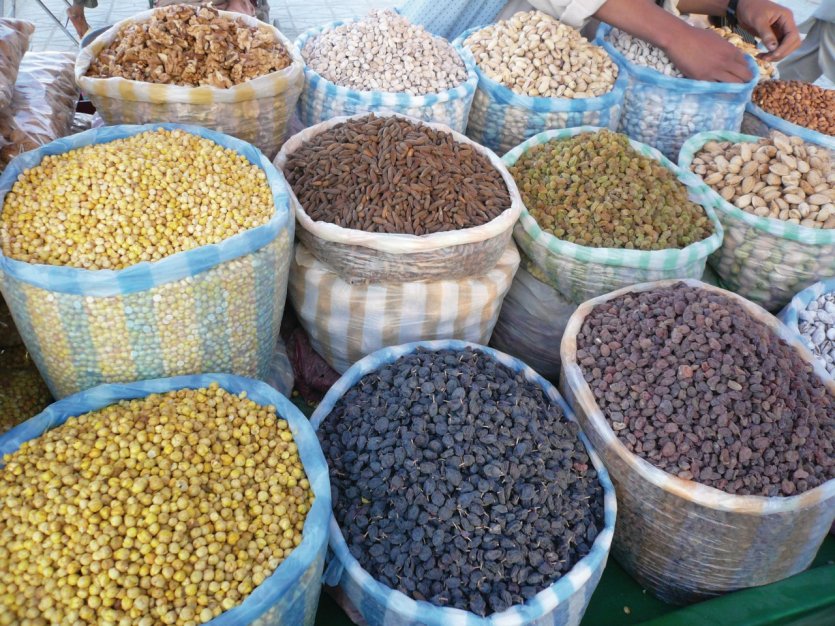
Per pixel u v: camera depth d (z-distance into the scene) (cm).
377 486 171
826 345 231
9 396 204
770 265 254
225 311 177
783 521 173
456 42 307
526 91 277
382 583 158
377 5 688
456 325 225
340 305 218
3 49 209
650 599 202
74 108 251
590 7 283
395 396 189
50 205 173
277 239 181
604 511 180
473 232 206
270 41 244
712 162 272
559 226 234
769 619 180
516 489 171
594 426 189
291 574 140
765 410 182
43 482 146
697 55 288
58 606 131
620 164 246
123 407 168
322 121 272
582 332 209
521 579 160
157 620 133
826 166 260
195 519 146
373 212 210
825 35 457
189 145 198
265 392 177
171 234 174
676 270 232
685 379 186
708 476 173
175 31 222
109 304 162
